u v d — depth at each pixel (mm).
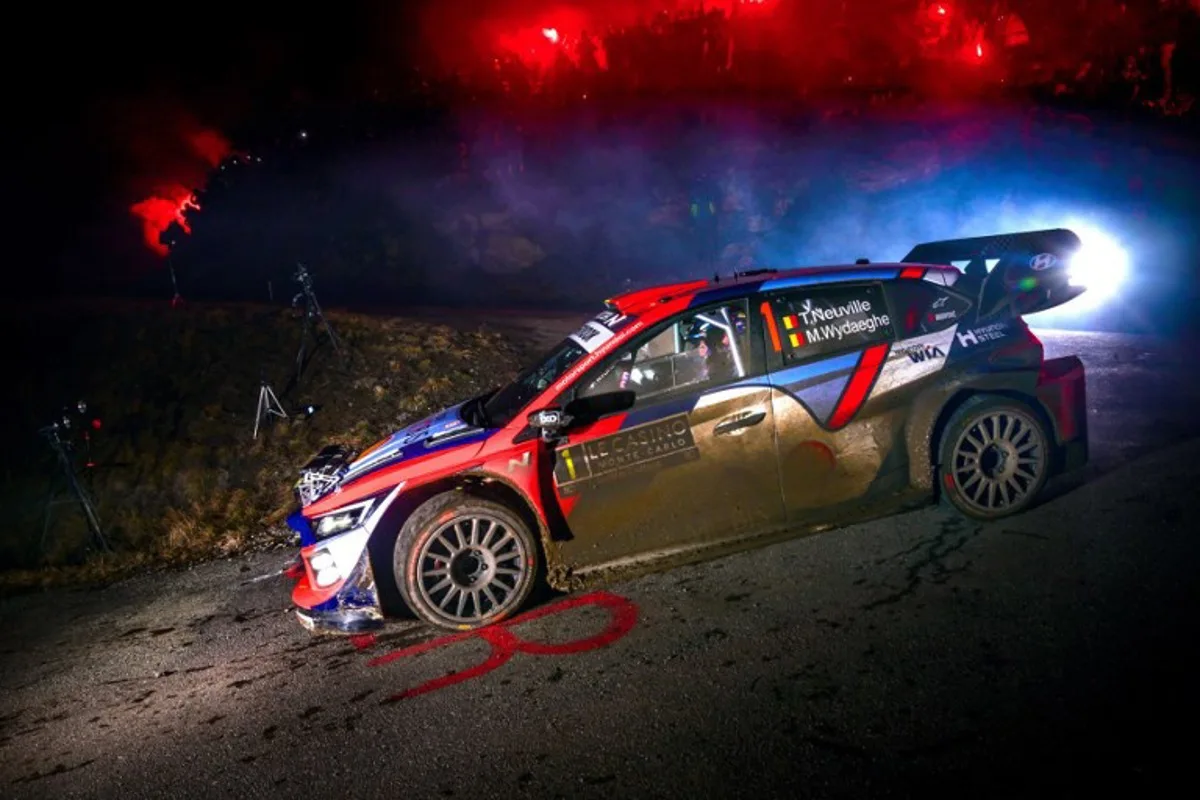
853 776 2766
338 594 4348
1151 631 3338
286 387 10086
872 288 4633
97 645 5195
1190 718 2791
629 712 3340
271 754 3484
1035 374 4602
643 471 4324
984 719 2955
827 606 3939
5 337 12258
